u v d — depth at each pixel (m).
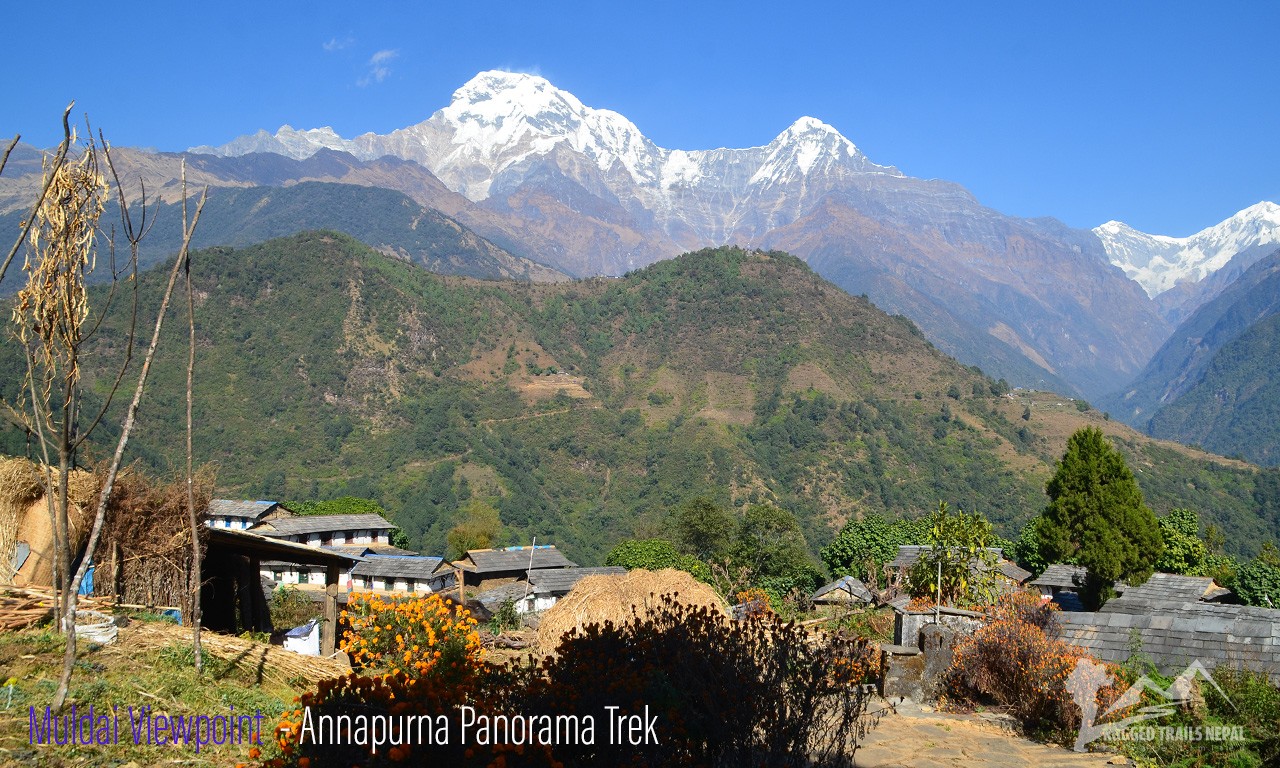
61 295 6.33
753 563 46.09
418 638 9.88
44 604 8.36
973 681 10.01
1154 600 21.12
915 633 11.88
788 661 6.75
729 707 6.26
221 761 6.12
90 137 6.46
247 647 8.83
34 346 6.43
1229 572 37.28
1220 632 10.51
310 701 5.67
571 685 6.54
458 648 9.52
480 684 6.63
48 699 6.51
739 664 6.62
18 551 8.95
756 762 6.07
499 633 15.00
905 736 8.87
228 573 14.58
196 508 10.49
